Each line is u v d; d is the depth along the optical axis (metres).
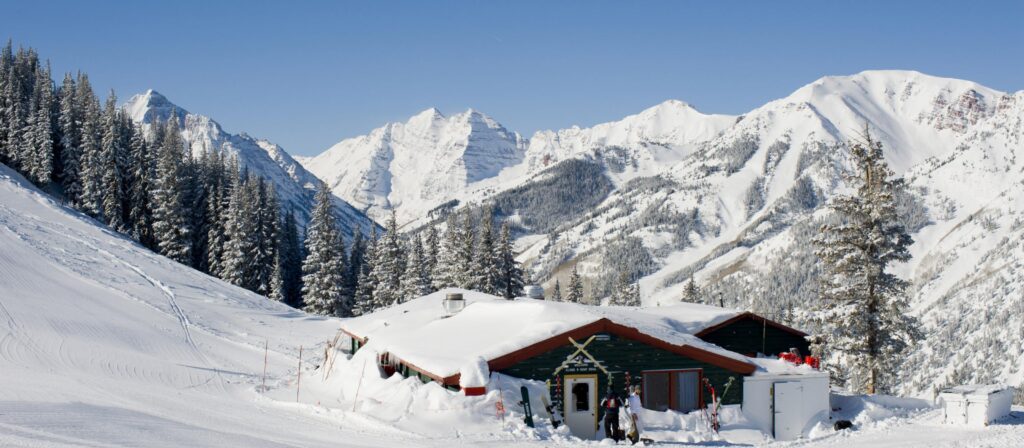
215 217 92.00
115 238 77.56
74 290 51.88
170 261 75.12
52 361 31.69
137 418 19.03
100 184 90.94
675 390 26.27
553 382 25.05
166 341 42.88
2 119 103.12
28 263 55.66
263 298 70.94
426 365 25.80
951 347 170.50
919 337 36.06
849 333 36.47
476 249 77.56
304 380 34.84
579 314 27.31
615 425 23.08
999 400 25.23
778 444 23.06
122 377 30.48
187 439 16.69
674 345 26.19
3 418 16.28
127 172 93.50
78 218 80.62
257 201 90.06
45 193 90.00
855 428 26.20
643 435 24.12
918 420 26.50
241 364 39.69
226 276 85.69
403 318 38.31
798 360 30.77
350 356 36.28
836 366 37.59
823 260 37.69
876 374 36.38
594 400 25.27
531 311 28.88
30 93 114.25
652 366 26.05
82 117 100.88
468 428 22.09
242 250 86.62
